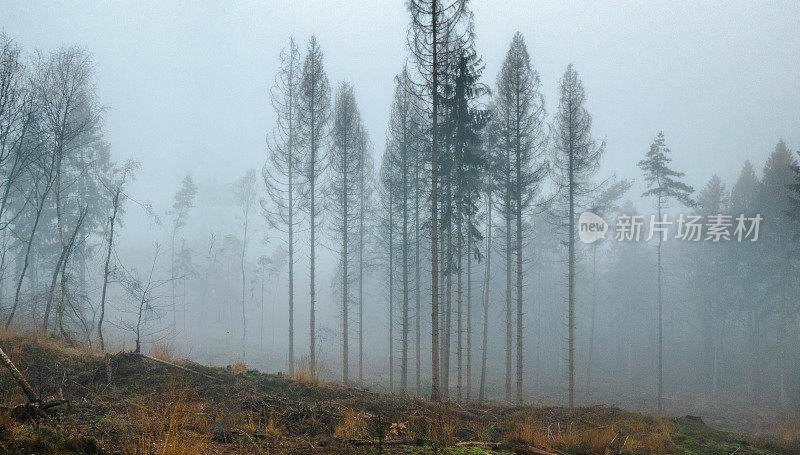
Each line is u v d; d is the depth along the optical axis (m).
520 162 19.41
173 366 8.80
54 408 5.61
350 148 23.31
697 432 8.76
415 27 12.82
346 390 9.44
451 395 25.42
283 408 7.28
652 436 7.85
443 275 19.05
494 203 20.89
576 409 10.29
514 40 19.80
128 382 7.85
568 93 19.58
